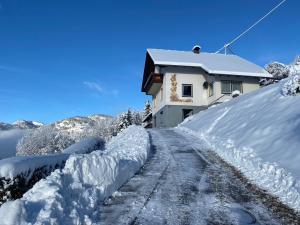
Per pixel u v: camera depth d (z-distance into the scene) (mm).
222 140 15422
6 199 6965
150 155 13992
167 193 8430
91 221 6320
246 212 7164
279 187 8586
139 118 74812
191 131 22031
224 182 9570
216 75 31328
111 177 8500
